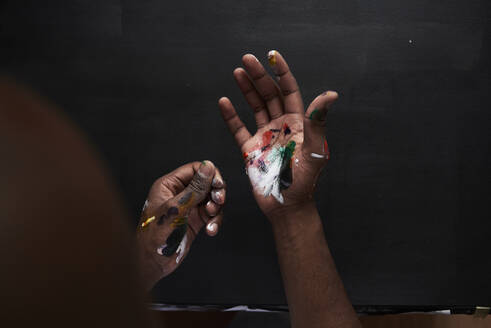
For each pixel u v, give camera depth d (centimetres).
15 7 94
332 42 91
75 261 10
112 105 95
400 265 94
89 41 94
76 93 95
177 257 72
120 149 95
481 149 92
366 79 92
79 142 11
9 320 9
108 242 11
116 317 11
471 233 93
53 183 10
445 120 92
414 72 91
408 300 94
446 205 93
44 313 10
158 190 74
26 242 9
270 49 92
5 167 9
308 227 66
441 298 94
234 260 97
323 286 64
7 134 9
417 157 93
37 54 94
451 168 92
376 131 93
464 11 90
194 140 95
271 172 68
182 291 98
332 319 63
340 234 95
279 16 92
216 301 97
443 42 90
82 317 10
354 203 94
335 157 94
